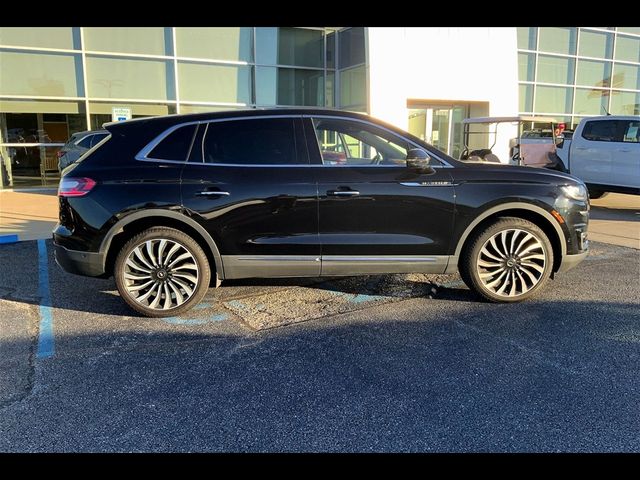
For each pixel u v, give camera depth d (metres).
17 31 12.30
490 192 4.45
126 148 4.33
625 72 19.09
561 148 11.86
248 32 14.36
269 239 4.33
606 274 5.66
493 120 11.20
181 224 4.34
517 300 4.69
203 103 14.15
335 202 4.31
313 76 15.26
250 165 4.32
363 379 3.29
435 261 4.52
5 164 12.83
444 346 3.77
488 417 2.85
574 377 3.28
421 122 15.06
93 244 4.22
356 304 4.72
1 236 7.38
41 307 4.69
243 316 4.44
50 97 12.83
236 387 3.20
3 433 2.73
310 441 2.65
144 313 4.38
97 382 3.27
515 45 14.96
